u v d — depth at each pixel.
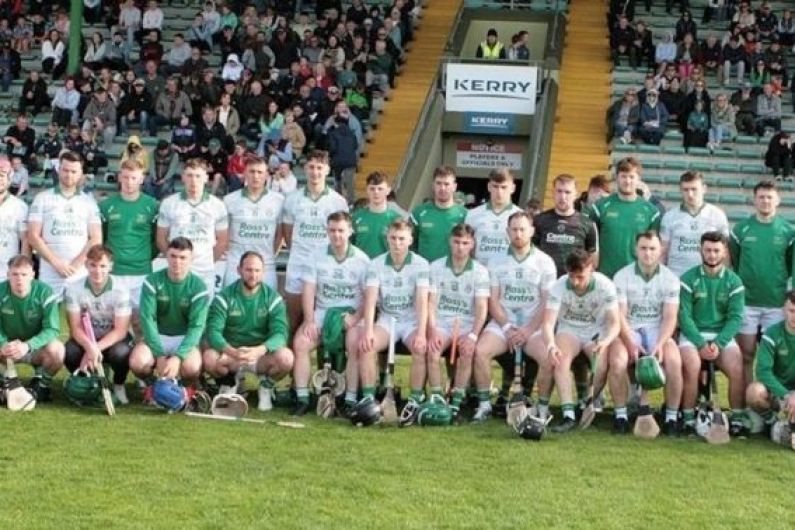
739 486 12.07
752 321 15.09
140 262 15.73
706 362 14.38
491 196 15.38
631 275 14.41
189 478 11.66
